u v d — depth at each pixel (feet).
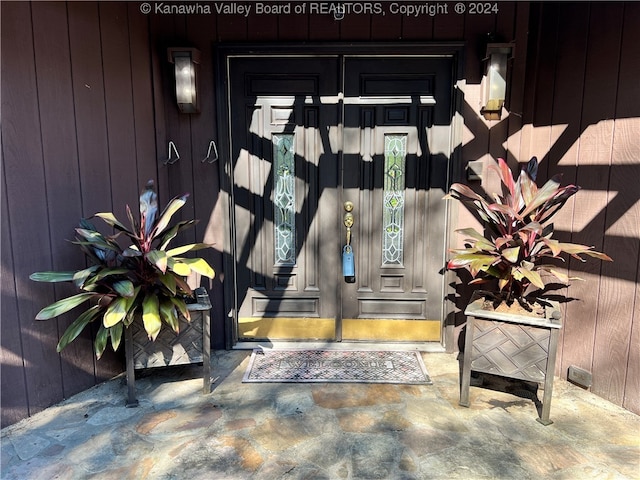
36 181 6.50
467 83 8.42
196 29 8.39
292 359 8.79
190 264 6.88
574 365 7.79
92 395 7.41
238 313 9.47
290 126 8.89
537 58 8.11
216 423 6.65
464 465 5.74
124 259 7.01
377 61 8.64
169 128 8.75
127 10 7.79
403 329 9.42
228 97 8.74
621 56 6.71
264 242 9.27
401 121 8.82
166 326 7.16
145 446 6.10
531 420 6.76
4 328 6.26
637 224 6.64
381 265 9.27
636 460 5.85
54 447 6.06
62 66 6.75
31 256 6.53
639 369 6.74
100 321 7.68
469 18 8.21
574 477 5.54
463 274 8.94
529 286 8.32
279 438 6.30
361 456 5.91
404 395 7.50
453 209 8.77
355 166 8.98
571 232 7.66
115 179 7.78
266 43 8.36
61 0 6.66
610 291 7.10
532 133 8.37
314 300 9.43
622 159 6.79
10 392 6.42
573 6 7.38
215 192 8.90
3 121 6.00
